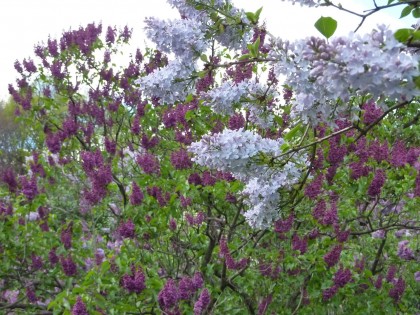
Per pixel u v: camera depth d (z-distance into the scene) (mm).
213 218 4488
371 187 3723
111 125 7051
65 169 6598
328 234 4070
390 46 1558
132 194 4277
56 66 7012
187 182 4180
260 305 3908
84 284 3443
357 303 4098
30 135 8016
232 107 3662
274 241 4332
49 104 6742
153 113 5910
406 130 5027
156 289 3441
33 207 4984
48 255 4504
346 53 1571
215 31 3059
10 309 4898
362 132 2184
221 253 3801
